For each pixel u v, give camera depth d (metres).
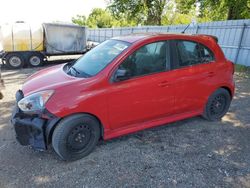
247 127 4.82
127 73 3.71
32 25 12.26
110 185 3.12
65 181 3.18
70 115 3.41
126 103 3.76
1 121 4.99
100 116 3.61
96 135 3.73
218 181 3.23
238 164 3.61
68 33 13.07
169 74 4.10
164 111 4.22
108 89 3.58
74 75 3.85
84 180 3.20
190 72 4.34
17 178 3.23
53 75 4.00
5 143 4.09
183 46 4.33
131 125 4.01
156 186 3.12
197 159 3.71
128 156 3.74
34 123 3.36
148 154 3.81
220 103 4.99
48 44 12.73
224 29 12.88
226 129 4.71
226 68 4.86
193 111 4.68
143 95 3.88
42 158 3.66
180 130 4.61
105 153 3.81
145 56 3.91
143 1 29.83
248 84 8.37
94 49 4.54
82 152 3.64
